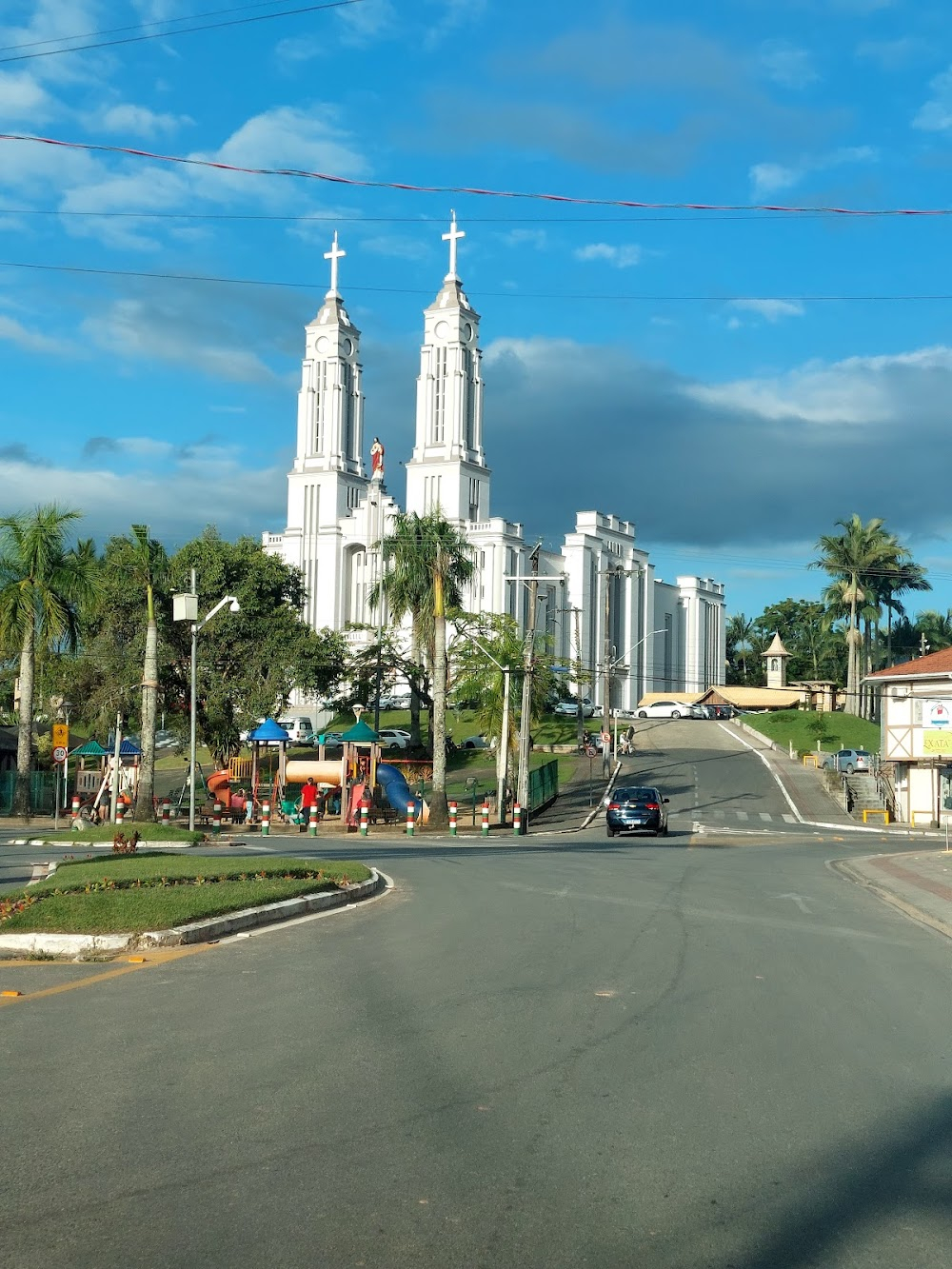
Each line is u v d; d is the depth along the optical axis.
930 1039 9.23
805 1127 6.77
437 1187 5.64
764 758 80.25
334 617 120.31
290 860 21.45
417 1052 8.31
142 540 38.12
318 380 124.12
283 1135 6.39
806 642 154.25
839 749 85.12
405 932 14.44
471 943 13.51
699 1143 6.41
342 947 13.16
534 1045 8.57
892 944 14.62
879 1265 4.90
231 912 14.72
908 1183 5.87
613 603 128.62
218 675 61.25
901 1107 7.23
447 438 117.19
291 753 74.75
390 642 71.88
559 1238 5.09
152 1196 5.48
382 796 48.59
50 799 53.06
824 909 18.44
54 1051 8.27
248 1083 7.43
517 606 113.81
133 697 59.03
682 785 67.38
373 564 119.12
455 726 95.50
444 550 50.75
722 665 153.00
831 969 12.45
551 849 33.00
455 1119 6.74
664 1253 4.96
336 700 76.75
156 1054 8.19
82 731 82.88
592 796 62.69
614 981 11.30
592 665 122.69
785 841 42.25
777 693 119.12
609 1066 8.03
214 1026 9.08
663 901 18.67
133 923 13.38
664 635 141.75
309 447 123.75
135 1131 6.44
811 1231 5.23
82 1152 6.09
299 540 122.62
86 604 45.88
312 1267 4.75
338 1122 6.62
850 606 97.69
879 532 95.25
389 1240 5.02
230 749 63.25
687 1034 9.10
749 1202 5.55
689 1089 7.51
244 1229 5.11
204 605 60.97
